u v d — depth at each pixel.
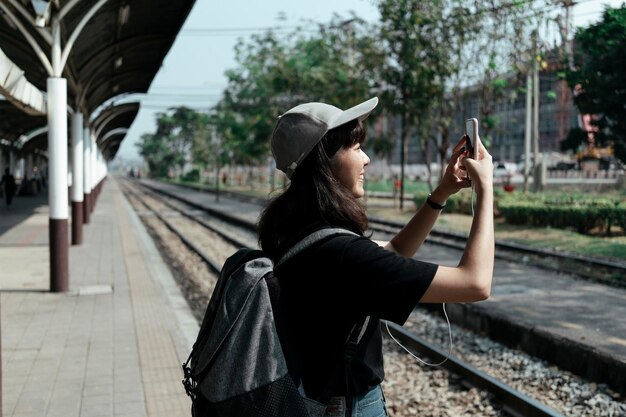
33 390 5.01
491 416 4.74
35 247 14.25
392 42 19.72
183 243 17.16
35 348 6.22
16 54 12.28
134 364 5.69
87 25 10.47
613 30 10.50
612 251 11.37
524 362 6.15
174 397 4.86
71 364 5.70
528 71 17.72
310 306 1.52
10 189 25.44
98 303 8.37
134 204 36.97
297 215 1.61
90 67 13.27
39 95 9.16
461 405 5.00
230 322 1.52
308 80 24.78
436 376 5.69
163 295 8.92
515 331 6.72
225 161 58.75
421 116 20.31
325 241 1.52
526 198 17.83
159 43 13.17
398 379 5.75
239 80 33.00
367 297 1.46
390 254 1.48
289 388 1.46
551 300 7.99
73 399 4.80
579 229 14.10
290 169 1.63
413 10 18.77
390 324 7.29
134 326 7.12
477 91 20.03
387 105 20.47
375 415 1.62
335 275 1.48
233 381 1.47
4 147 30.34
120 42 11.51
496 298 8.12
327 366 1.51
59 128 8.77
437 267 1.47
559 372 5.82
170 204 37.19
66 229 9.09
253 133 36.59
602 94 11.12
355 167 1.66
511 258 11.61
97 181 33.88
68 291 9.15
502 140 38.62
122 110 23.62
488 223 1.53
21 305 8.23
